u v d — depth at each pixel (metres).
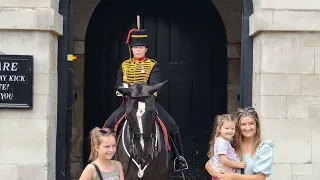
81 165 8.82
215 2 8.95
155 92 5.30
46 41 6.00
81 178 4.42
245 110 4.76
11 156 5.94
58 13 6.21
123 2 9.15
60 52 6.40
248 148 4.70
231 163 4.59
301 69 6.07
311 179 6.04
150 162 5.36
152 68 5.93
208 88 9.18
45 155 5.96
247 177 4.49
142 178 5.42
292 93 6.07
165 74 9.20
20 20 5.91
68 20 6.47
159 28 9.20
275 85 6.06
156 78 5.90
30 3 5.96
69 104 6.47
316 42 6.09
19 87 5.95
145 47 5.97
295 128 6.06
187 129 9.20
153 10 9.19
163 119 5.90
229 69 8.97
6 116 5.95
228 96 8.96
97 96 9.12
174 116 9.20
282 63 6.07
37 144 5.96
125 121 5.57
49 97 6.02
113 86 9.16
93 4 8.85
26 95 5.94
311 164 6.04
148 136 4.98
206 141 9.20
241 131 4.68
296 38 6.08
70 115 6.47
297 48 6.08
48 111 6.01
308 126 6.07
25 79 5.95
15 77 5.95
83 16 8.84
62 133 6.37
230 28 8.95
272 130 6.05
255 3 6.31
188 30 9.18
